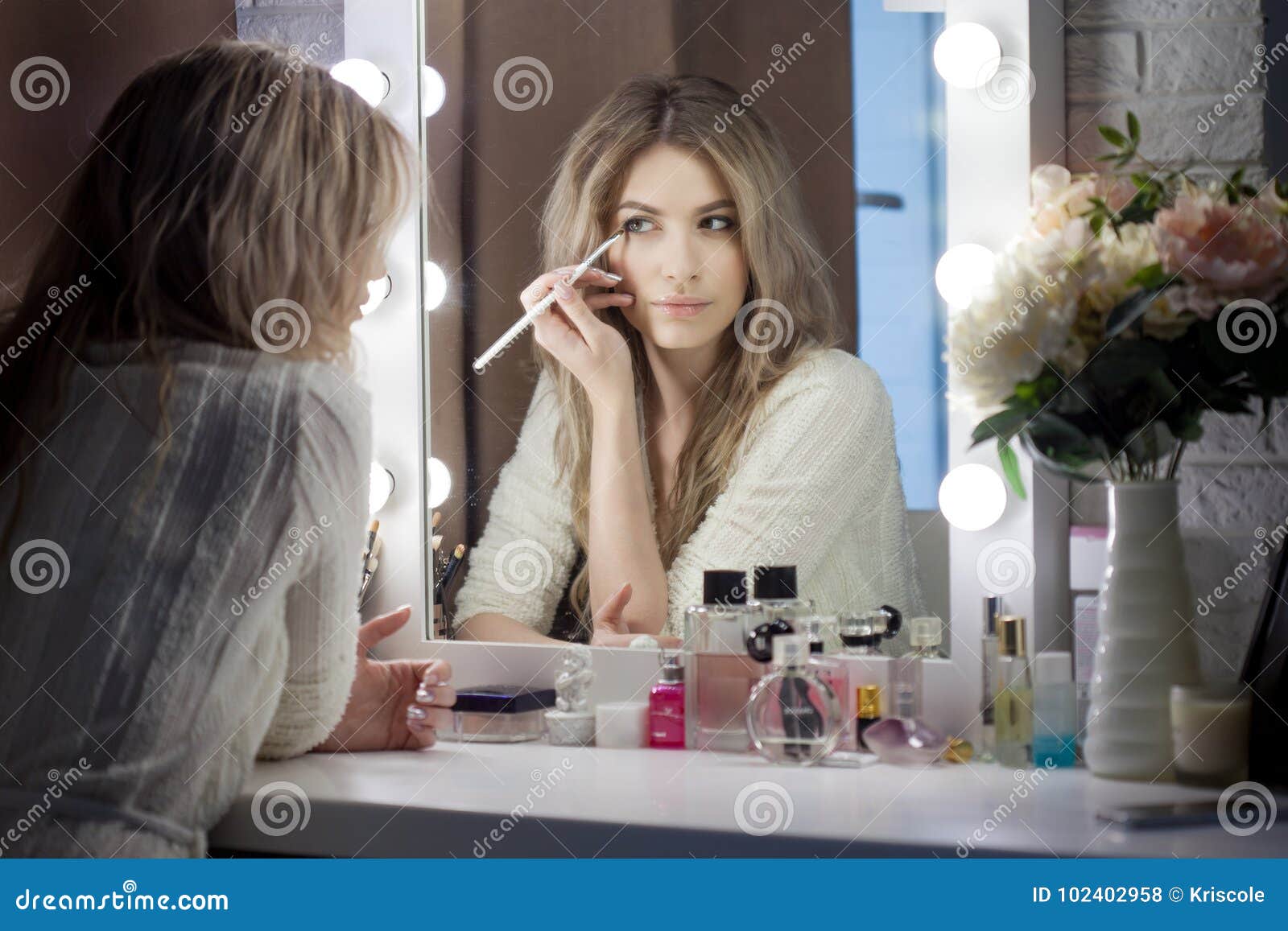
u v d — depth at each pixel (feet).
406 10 4.44
